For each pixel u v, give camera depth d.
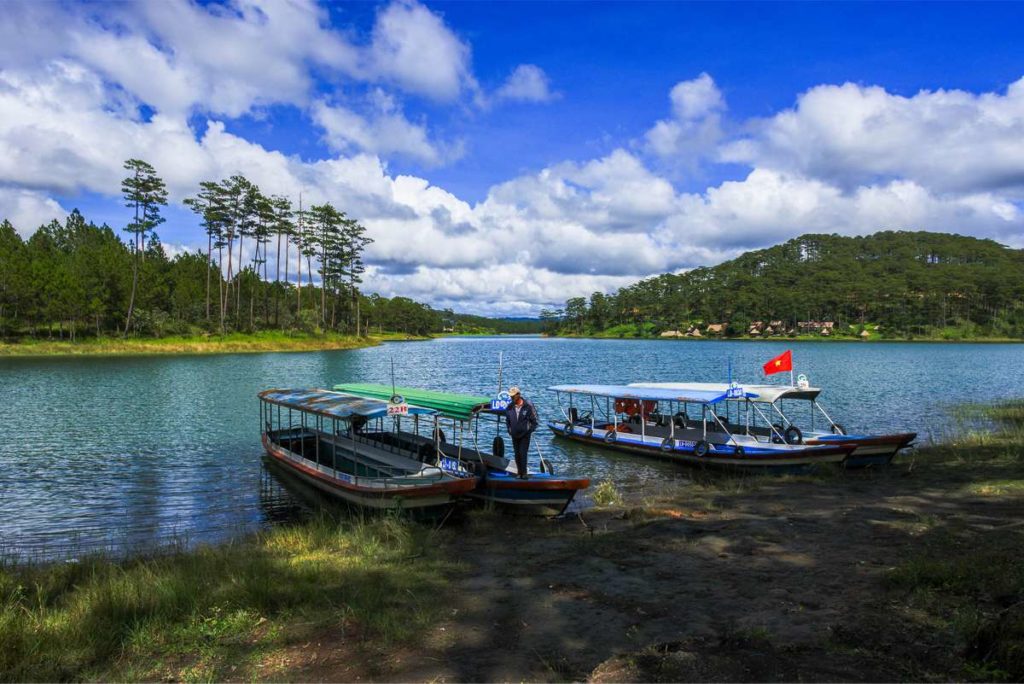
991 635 6.04
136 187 100.69
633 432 24.62
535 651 7.09
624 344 174.00
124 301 95.44
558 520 14.29
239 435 26.77
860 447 18.67
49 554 12.52
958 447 21.34
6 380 49.50
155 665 6.96
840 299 196.62
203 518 15.27
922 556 9.66
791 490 16.33
